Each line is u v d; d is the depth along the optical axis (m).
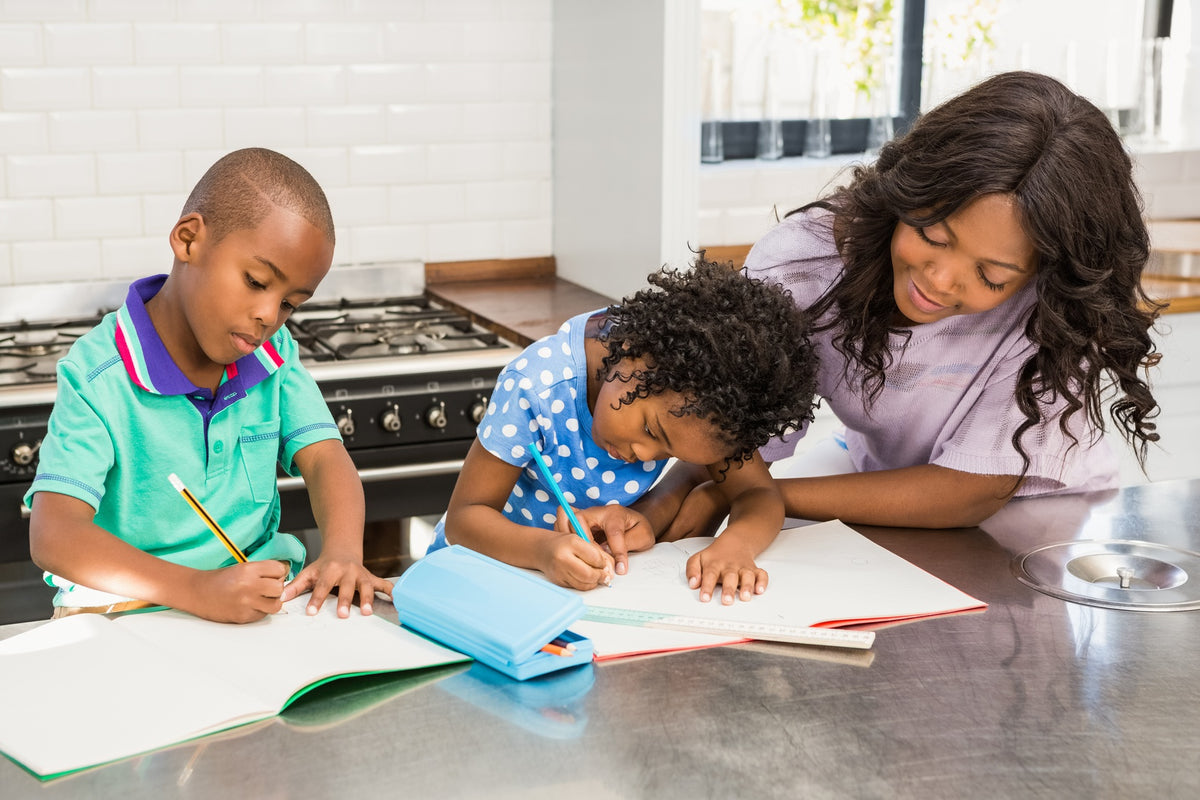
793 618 1.22
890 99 3.57
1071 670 1.12
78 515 1.32
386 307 3.03
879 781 0.93
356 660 1.10
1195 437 2.90
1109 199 1.28
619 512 1.45
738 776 0.93
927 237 1.29
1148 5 3.47
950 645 1.17
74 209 2.88
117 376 1.43
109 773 0.92
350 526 1.46
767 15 3.42
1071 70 3.44
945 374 1.58
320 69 3.00
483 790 0.91
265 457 1.57
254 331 1.37
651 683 1.08
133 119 2.88
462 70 3.12
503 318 2.82
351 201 3.10
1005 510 1.60
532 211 3.26
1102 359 1.42
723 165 3.30
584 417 1.46
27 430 2.32
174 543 1.50
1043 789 0.93
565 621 1.12
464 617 1.13
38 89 2.80
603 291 3.02
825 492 1.55
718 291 1.31
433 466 2.56
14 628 1.17
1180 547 1.46
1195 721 1.03
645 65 2.66
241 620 1.18
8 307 2.84
